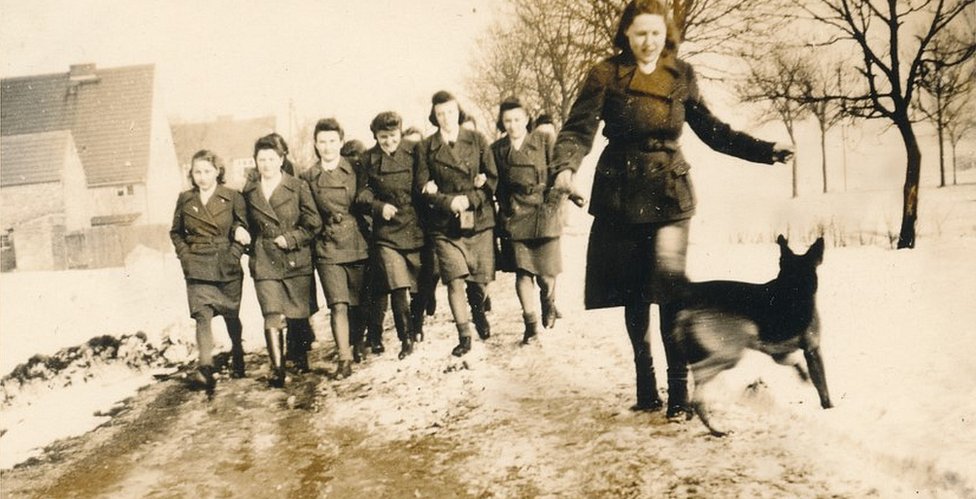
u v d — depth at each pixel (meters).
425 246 5.63
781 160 3.83
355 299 5.78
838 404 3.59
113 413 5.14
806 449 3.33
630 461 3.46
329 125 5.59
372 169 5.57
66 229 17.61
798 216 6.71
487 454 3.76
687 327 3.71
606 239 3.99
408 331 5.71
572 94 6.69
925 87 6.54
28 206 18.14
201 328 5.51
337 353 6.07
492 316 6.71
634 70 3.86
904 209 6.35
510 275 9.21
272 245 5.52
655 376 4.14
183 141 10.98
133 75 8.38
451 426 4.21
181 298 8.39
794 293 3.58
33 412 5.34
